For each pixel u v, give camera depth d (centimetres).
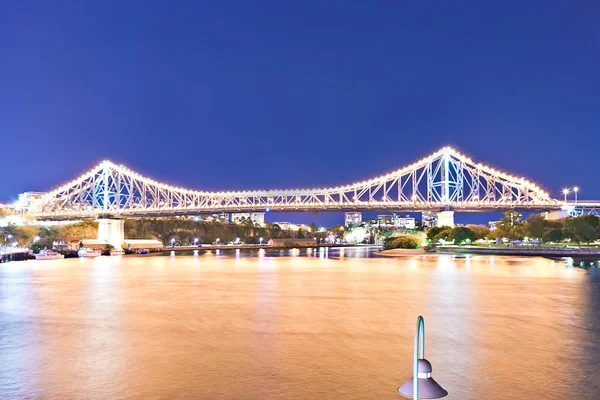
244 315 3039
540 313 3039
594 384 1731
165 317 2989
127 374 1877
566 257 8875
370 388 1722
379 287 4497
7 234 12100
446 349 2188
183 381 1797
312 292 4159
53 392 1698
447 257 9725
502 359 2027
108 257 12225
